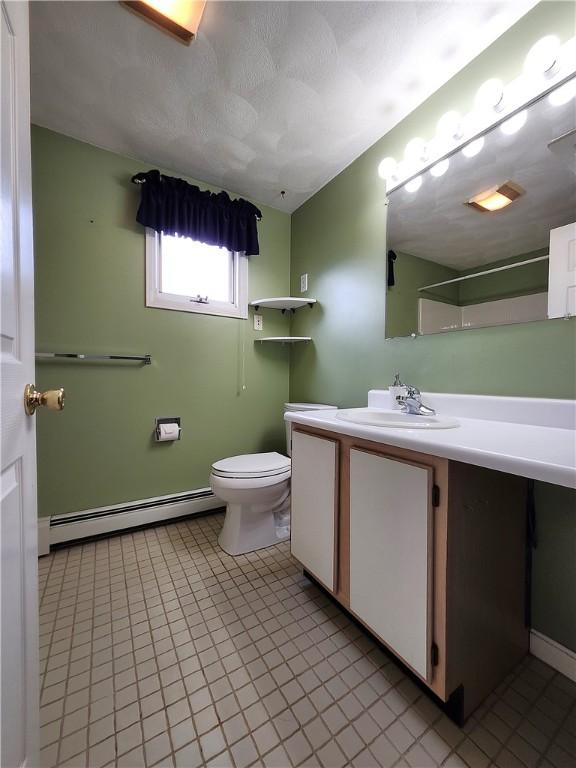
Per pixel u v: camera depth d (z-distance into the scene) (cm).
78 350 169
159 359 191
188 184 187
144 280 186
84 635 109
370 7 104
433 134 137
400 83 132
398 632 88
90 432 173
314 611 122
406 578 86
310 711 85
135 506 182
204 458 207
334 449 112
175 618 118
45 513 162
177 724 81
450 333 131
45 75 129
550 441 78
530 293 108
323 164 183
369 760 74
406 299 149
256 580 141
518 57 109
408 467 86
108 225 175
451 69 126
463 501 80
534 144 106
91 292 172
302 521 130
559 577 100
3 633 49
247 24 109
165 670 97
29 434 64
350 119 151
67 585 136
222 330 213
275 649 105
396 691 91
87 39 115
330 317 198
